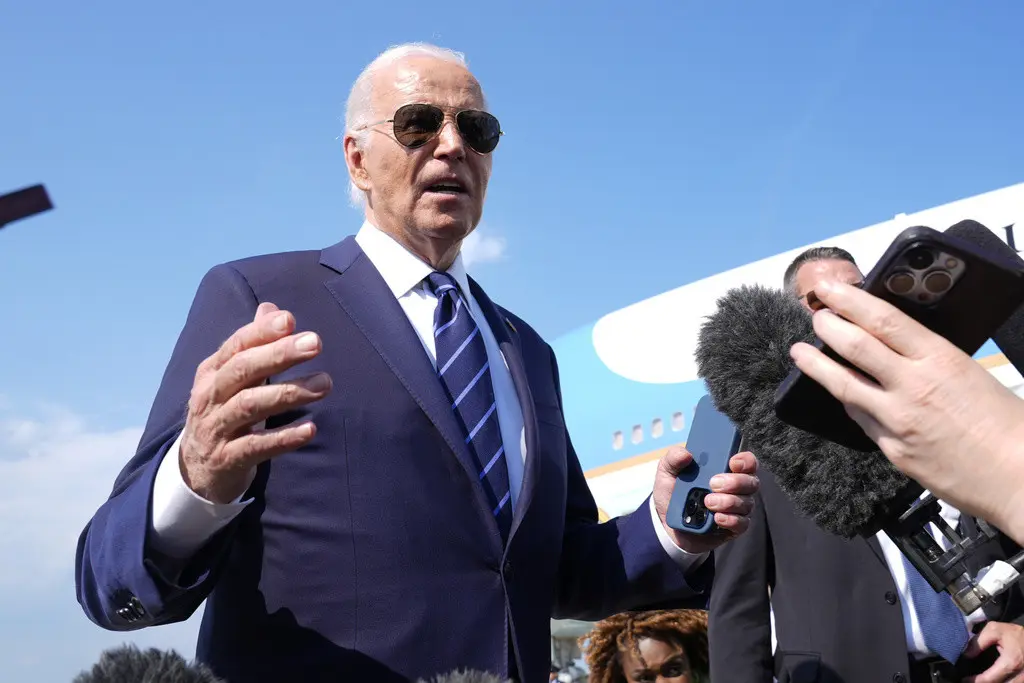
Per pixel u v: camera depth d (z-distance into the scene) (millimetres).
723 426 1979
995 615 2557
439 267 2324
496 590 1879
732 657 2908
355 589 1778
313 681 1715
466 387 2105
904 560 2814
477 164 2340
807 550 2920
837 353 846
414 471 1892
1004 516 784
